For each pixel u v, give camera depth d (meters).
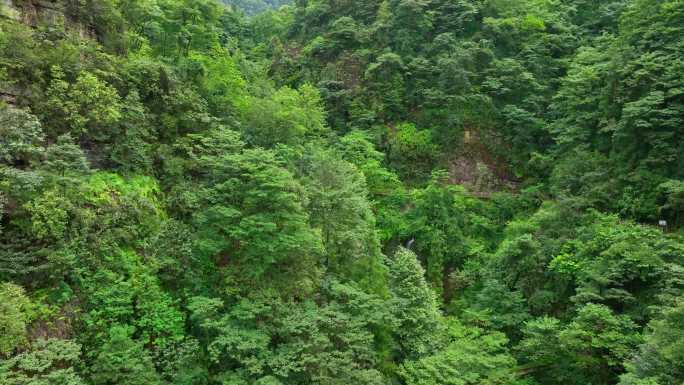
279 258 19.14
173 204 21.09
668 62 29.50
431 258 34.44
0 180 14.93
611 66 32.66
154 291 17.11
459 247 34.88
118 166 20.30
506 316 25.30
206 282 18.84
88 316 15.34
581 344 19.91
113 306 15.87
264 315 18.05
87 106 19.09
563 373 22.67
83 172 17.03
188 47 32.16
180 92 24.52
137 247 18.36
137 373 14.72
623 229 24.70
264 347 16.75
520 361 24.67
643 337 18.45
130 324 16.19
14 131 15.16
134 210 18.69
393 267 25.03
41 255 15.22
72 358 13.85
